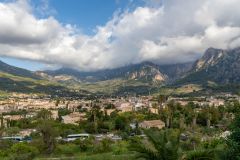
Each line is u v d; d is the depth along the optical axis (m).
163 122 132.62
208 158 22.72
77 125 132.50
